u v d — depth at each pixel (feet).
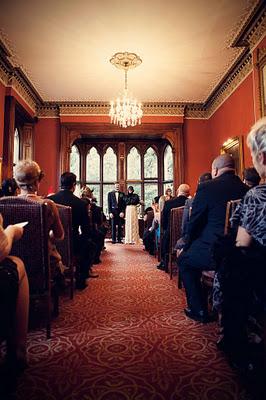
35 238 7.03
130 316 8.87
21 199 6.97
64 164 29.09
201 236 8.46
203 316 8.42
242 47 19.65
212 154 28.89
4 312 4.60
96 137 36.45
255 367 4.76
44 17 16.47
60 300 10.55
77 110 29.48
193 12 16.07
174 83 25.11
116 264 18.07
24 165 7.87
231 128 23.85
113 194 32.12
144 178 37.17
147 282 13.25
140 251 24.61
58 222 8.01
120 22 16.89
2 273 4.75
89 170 36.99
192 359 6.23
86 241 12.30
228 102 24.43
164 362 6.10
